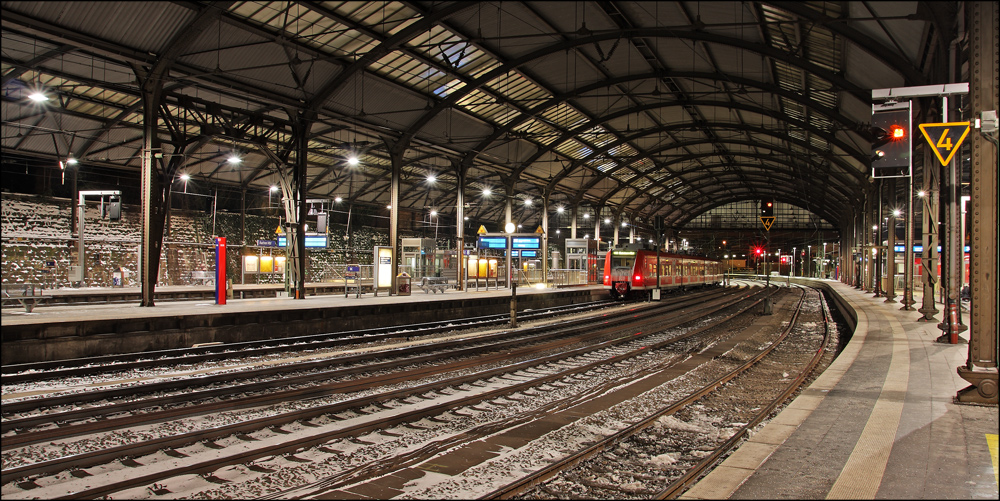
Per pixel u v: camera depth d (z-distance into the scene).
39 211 29.16
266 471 6.86
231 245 37.50
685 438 8.36
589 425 8.84
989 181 8.23
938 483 5.30
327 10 19.83
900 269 45.09
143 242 19.56
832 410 8.07
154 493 6.21
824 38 22.11
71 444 7.72
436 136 32.09
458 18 22.88
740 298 43.66
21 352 13.68
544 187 46.25
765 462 5.93
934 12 13.86
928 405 8.35
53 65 20.44
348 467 6.99
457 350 15.47
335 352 15.42
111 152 29.91
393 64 24.70
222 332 17.72
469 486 6.27
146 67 19.03
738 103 34.66
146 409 9.57
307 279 40.81
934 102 18.23
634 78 31.52
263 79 22.17
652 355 16.34
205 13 17.39
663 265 41.41
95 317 15.36
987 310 8.39
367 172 40.38
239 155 29.19
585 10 23.66
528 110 32.81
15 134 25.61
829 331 23.06
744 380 12.88
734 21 23.89
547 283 42.53
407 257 33.62
